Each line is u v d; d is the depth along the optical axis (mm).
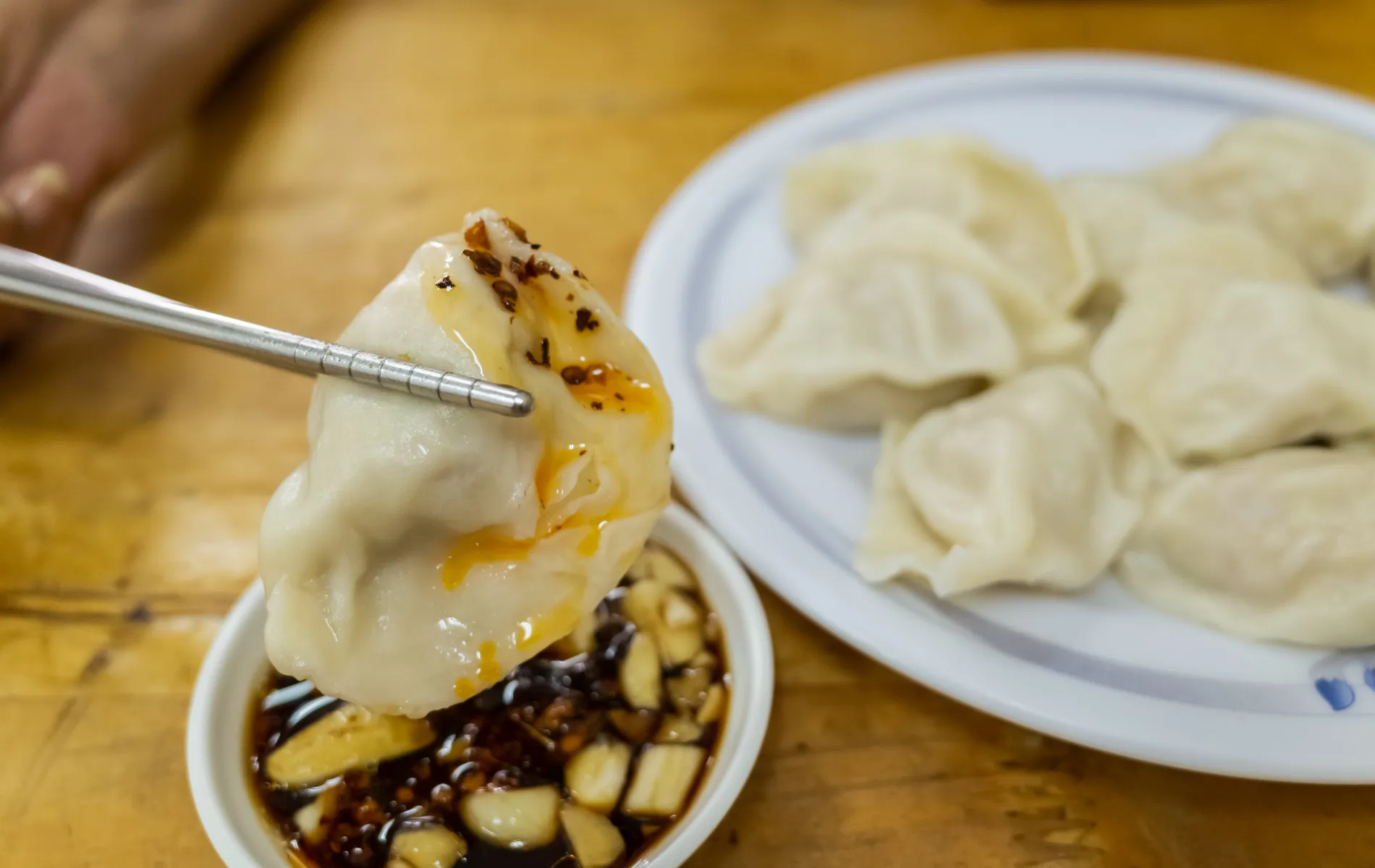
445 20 416
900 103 349
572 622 181
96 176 311
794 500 242
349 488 174
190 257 308
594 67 388
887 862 196
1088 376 271
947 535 238
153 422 265
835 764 208
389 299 176
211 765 186
